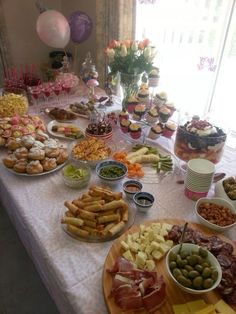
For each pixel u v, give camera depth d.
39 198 1.00
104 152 1.22
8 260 1.54
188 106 1.90
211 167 0.97
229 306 0.63
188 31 1.74
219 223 0.85
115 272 0.69
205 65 1.71
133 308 0.61
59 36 2.13
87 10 2.75
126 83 1.55
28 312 1.30
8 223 1.77
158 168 1.16
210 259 0.68
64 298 0.71
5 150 1.30
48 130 1.44
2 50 2.89
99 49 2.37
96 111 1.59
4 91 1.81
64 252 0.78
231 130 1.48
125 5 2.02
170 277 0.66
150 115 1.43
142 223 0.87
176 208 0.97
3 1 2.74
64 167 1.14
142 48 1.46
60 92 1.87
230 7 1.49
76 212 0.85
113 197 0.91
